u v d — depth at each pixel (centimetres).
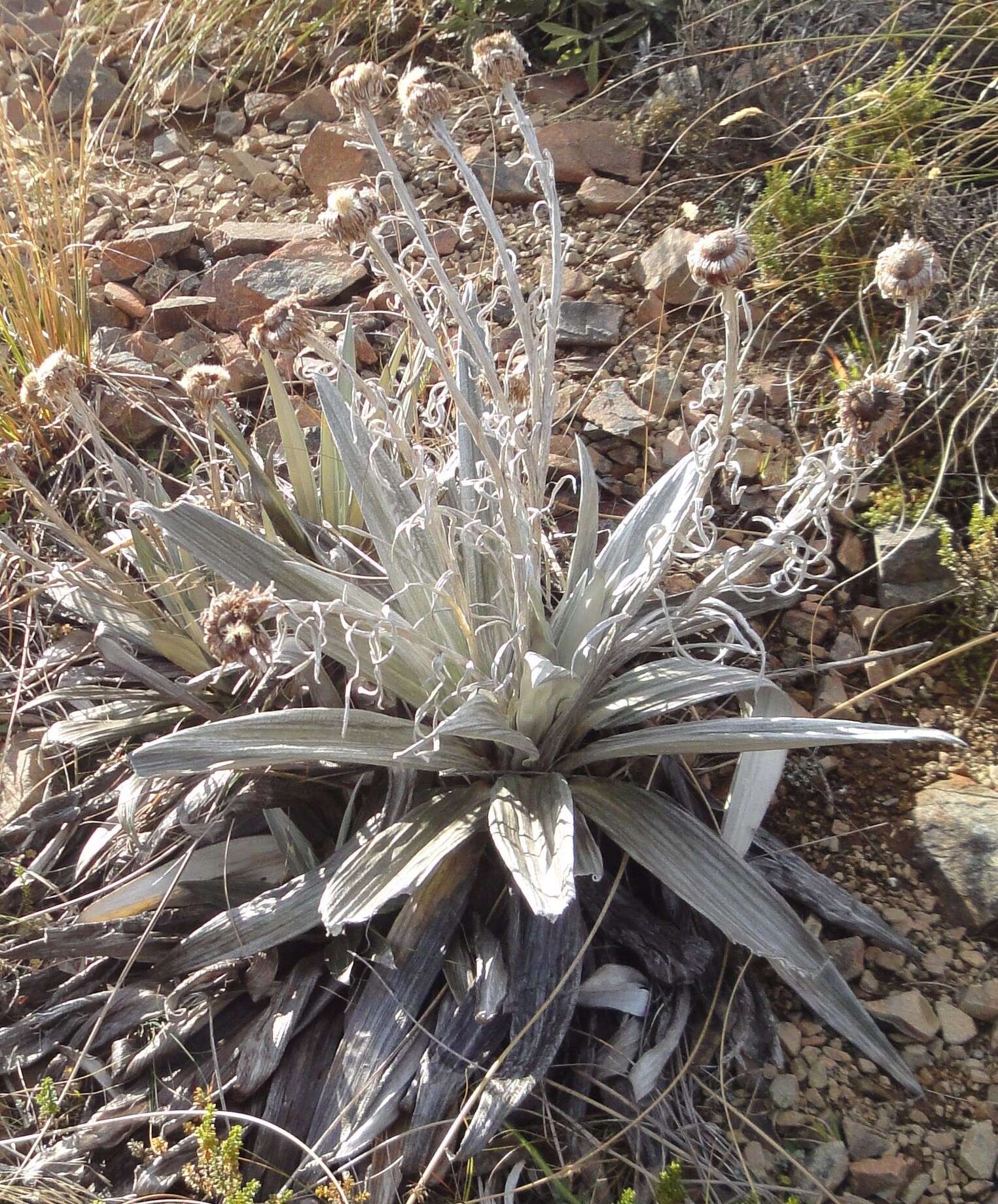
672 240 99
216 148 125
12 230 111
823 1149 58
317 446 91
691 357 95
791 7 110
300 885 62
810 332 94
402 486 63
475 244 106
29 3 143
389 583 75
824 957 58
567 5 122
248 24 136
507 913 63
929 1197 57
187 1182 56
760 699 67
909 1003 63
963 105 100
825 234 94
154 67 129
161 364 100
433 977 60
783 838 71
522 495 66
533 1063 57
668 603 74
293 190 117
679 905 65
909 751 74
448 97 52
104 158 123
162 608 78
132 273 108
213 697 74
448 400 86
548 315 63
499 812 59
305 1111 59
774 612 81
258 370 98
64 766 75
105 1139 59
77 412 67
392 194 110
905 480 85
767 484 86
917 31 104
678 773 68
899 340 71
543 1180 55
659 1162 57
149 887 66
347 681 72
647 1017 62
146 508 65
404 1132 57
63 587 79
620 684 67
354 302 102
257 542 67
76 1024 65
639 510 72
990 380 85
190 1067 62
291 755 58
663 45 116
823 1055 62
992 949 66
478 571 68
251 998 63
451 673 65
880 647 80
